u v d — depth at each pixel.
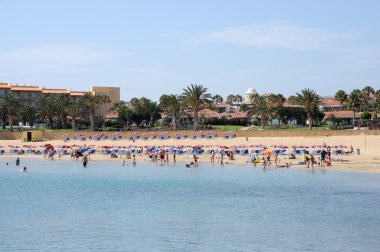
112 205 44.53
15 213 41.03
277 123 179.75
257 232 33.25
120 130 154.38
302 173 65.12
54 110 160.88
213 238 31.92
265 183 56.81
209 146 105.88
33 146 119.00
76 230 34.56
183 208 42.47
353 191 48.94
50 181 63.53
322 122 177.50
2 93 183.25
